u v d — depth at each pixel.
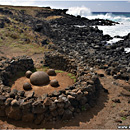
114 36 40.69
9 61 13.49
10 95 8.70
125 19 99.88
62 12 92.81
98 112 9.60
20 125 8.05
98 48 28.08
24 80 12.67
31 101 8.20
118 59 21.36
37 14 74.62
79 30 44.25
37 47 24.14
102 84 13.84
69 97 8.80
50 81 11.90
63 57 15.30
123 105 10.55
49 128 7.95
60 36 35.84
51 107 8.21
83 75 11.94
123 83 14.12
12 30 28.20
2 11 42.09
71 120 8.62
